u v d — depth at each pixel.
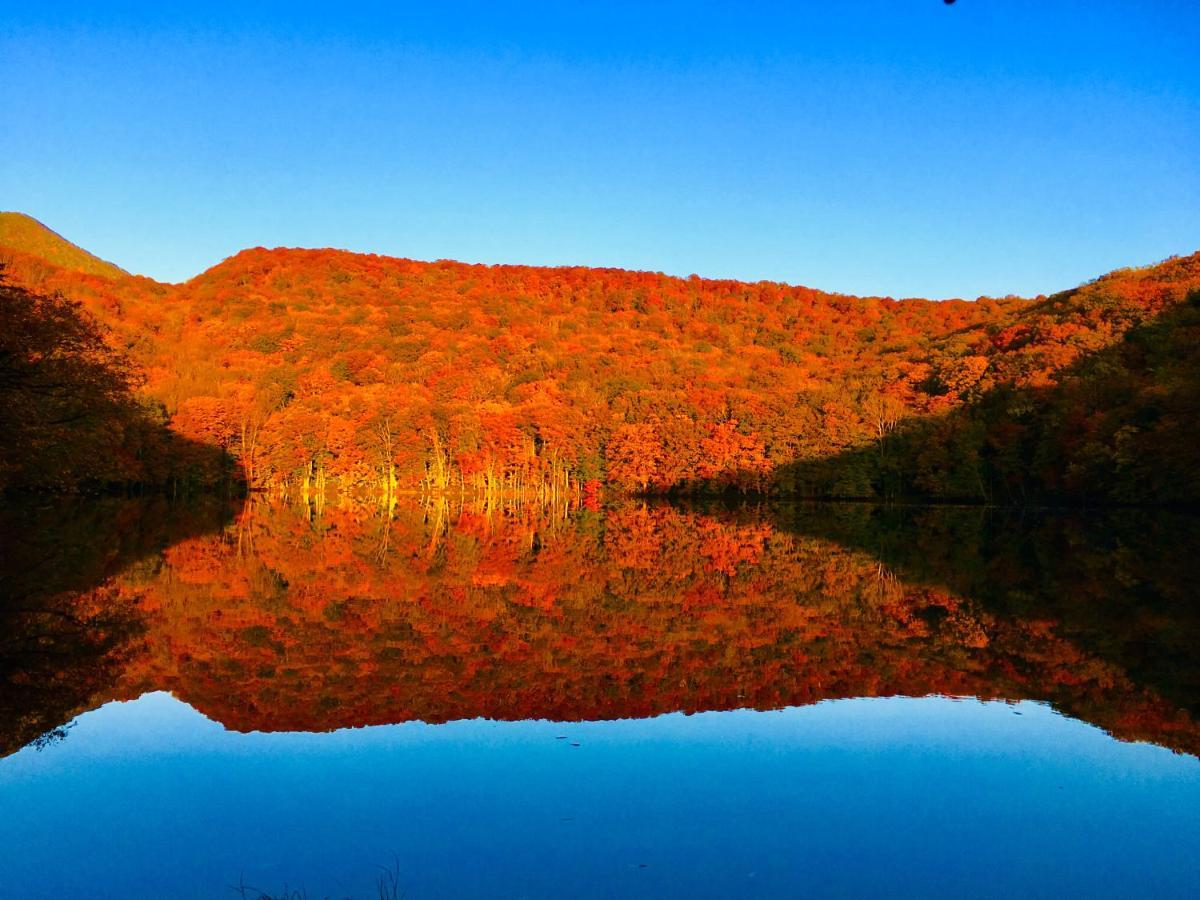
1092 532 51.41
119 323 91.62
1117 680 15.48
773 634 19.75
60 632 18.53
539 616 22.16
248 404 88.69
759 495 92.75
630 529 56.44
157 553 34.12
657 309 163.88
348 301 153.38
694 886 7.76
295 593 25.55
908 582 28.78
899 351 128.25
